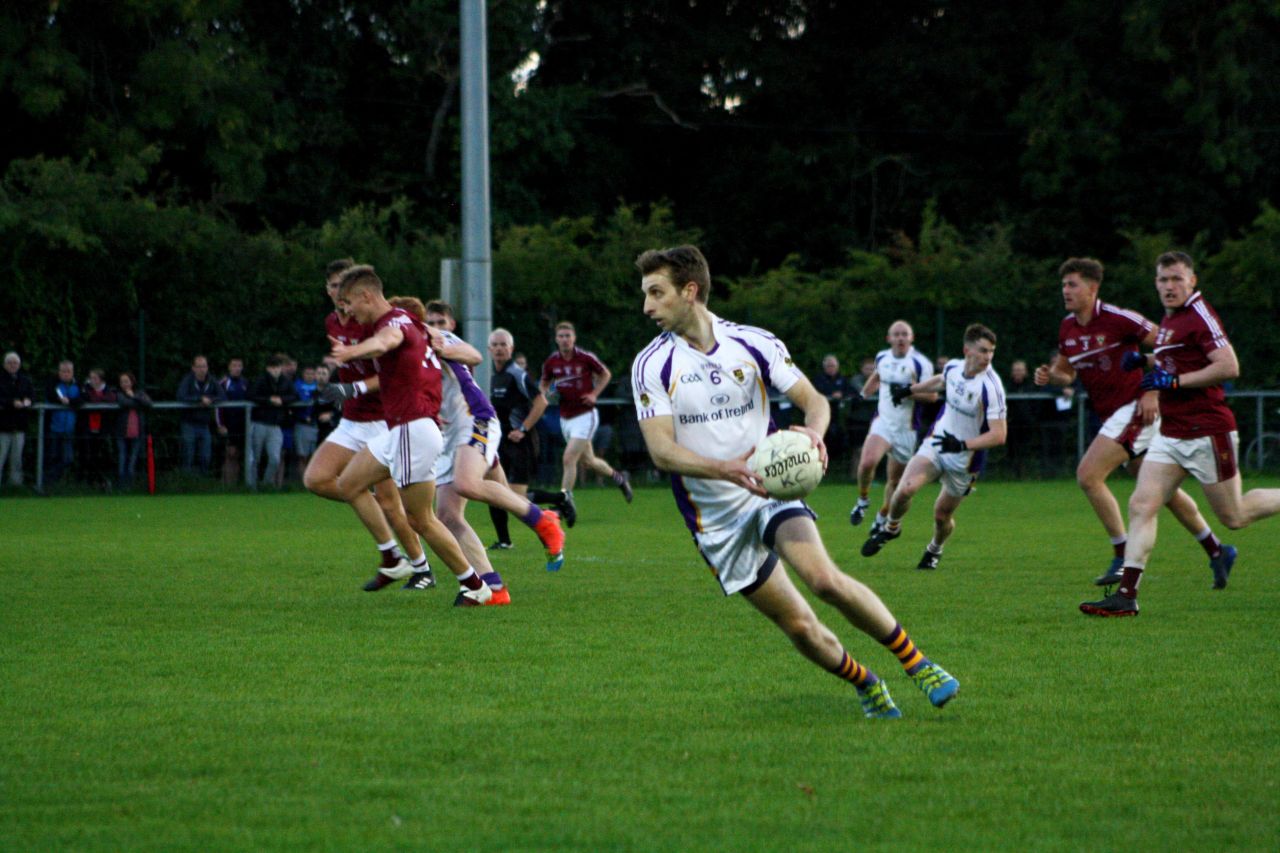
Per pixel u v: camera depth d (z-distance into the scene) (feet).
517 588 103.65
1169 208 368.89
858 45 392.06
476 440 99.14
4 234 230.68
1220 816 44.88
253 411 229.45
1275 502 93.76
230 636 80.84
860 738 55.21
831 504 201.36
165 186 324.39
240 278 247.50
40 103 278.87
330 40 351.87
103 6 295.07
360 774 49.96
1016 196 384.06
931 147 386.73
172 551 133.39
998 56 376.89
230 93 310.65
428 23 342.23
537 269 258.78
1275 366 275.80
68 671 69.51
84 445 223.71
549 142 355.36
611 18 375.45
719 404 57.41
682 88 381.60
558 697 62.95
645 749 53.36
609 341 261.24
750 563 56.65
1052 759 52.01
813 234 385.29
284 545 139.95
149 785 48.60
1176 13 344.90
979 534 150.20
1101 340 104.99
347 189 356.79
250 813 45.32
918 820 44.47
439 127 358.84
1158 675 67.97
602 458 250.16
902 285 277.85
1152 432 104.06
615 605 94.22
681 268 56.59
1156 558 123.65
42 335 235.61
